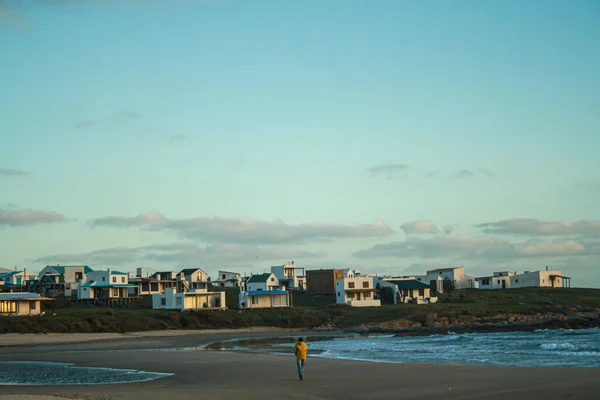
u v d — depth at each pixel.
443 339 90.94
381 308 133.62
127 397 36.53
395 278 172.88
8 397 35.91
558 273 177.38
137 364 60.19
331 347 79.38
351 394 38.28
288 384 43.22
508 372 47.22
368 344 83.56
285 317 124.44
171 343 90.00
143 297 144.00
